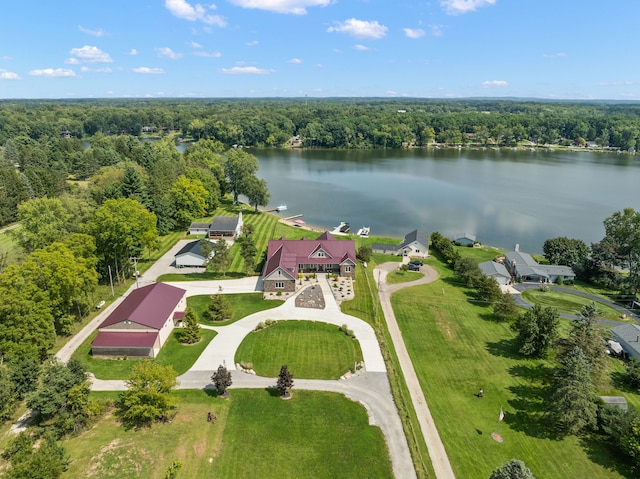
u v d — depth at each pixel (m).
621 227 90.06
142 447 40.97
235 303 73.31
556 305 78.31
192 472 39.16
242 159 147.25
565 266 91.75
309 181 184.25
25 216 77.25
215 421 45.62
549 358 59.91
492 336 65.69
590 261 91.88
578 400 44.22
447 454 42.94
